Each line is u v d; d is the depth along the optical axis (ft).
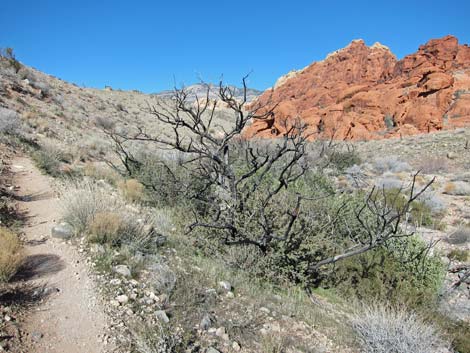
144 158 39.29
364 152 100.99
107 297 14.07
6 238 15.69
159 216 24.32
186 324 13.47
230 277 18.11
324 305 18.62
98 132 78.23
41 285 14.23
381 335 15.03
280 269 20.06
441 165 75.82
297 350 13.65
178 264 18.25
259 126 133.28
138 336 12.09
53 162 35.12
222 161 24.31
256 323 14.73
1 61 85.76
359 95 164.96
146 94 209.26
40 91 81.71
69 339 11.68
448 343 16.47
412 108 148.15
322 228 21.83
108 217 18.66
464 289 23.31
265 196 21.98
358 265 21.18
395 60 251.80
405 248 22.43
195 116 25.62
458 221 37.81
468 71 177.88
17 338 11.17
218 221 21.21
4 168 30.35
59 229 18.76
